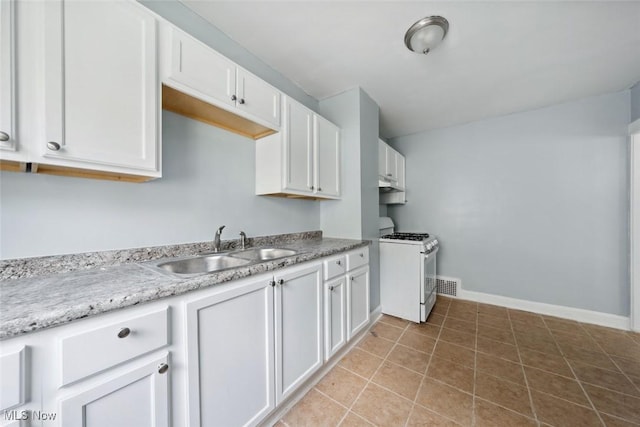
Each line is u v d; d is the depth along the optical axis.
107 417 0.68
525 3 1.29
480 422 1.23
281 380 1.24
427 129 3.27
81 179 1.03
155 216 1.26
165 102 1.24
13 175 0.88
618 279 2.25
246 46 1.64
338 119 2.30
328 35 1.54
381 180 2.60
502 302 2.79
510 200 2.76
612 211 2.27
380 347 1.93
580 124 2.41
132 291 0.74
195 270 1.35
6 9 0.70
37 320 0.56
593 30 1.48
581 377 1.56
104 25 0.87
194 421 0.88
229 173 1.62
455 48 1.65
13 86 0.70
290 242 2.05
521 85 2.14
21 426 0.56
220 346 0.97
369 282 2.20
